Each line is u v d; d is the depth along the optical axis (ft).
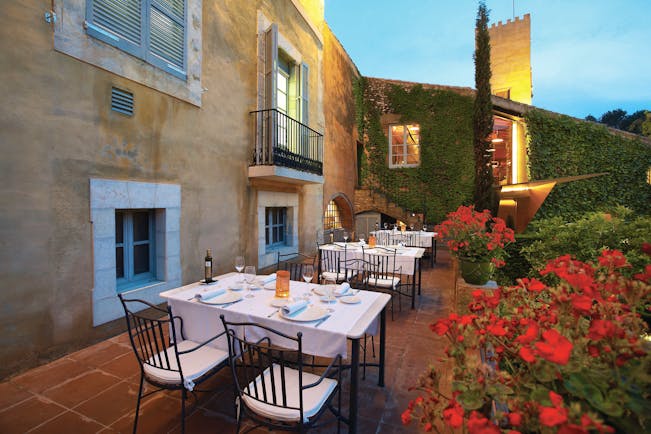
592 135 29.32
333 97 28.91
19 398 7.06
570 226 11.39
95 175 9.58
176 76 12.37
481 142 20.72
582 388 2.56
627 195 28.48
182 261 12.76
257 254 17.53
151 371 6.01
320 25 26.17
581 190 29.01
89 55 9.36
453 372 3.18
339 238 30.96
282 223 22.02
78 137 9.12
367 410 6.98
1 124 7.52
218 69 14.62
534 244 12.05
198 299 7.57
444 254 29.30
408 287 17.29
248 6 16.66
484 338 3.27
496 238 9.43
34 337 8.20
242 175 16.29
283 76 20.80
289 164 18.12
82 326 9.30
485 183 20.57
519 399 2.72
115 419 6.48
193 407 6.58
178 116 12.55
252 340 6.68
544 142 29.94
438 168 34.04
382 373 7.89
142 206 11.00
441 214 33.81
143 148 11.12
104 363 8.57
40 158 8.27
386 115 36.04
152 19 11.41
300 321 6.28
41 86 8.28
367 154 36.58
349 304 7.40
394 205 35.42
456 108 33.58
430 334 11.10
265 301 7.60
